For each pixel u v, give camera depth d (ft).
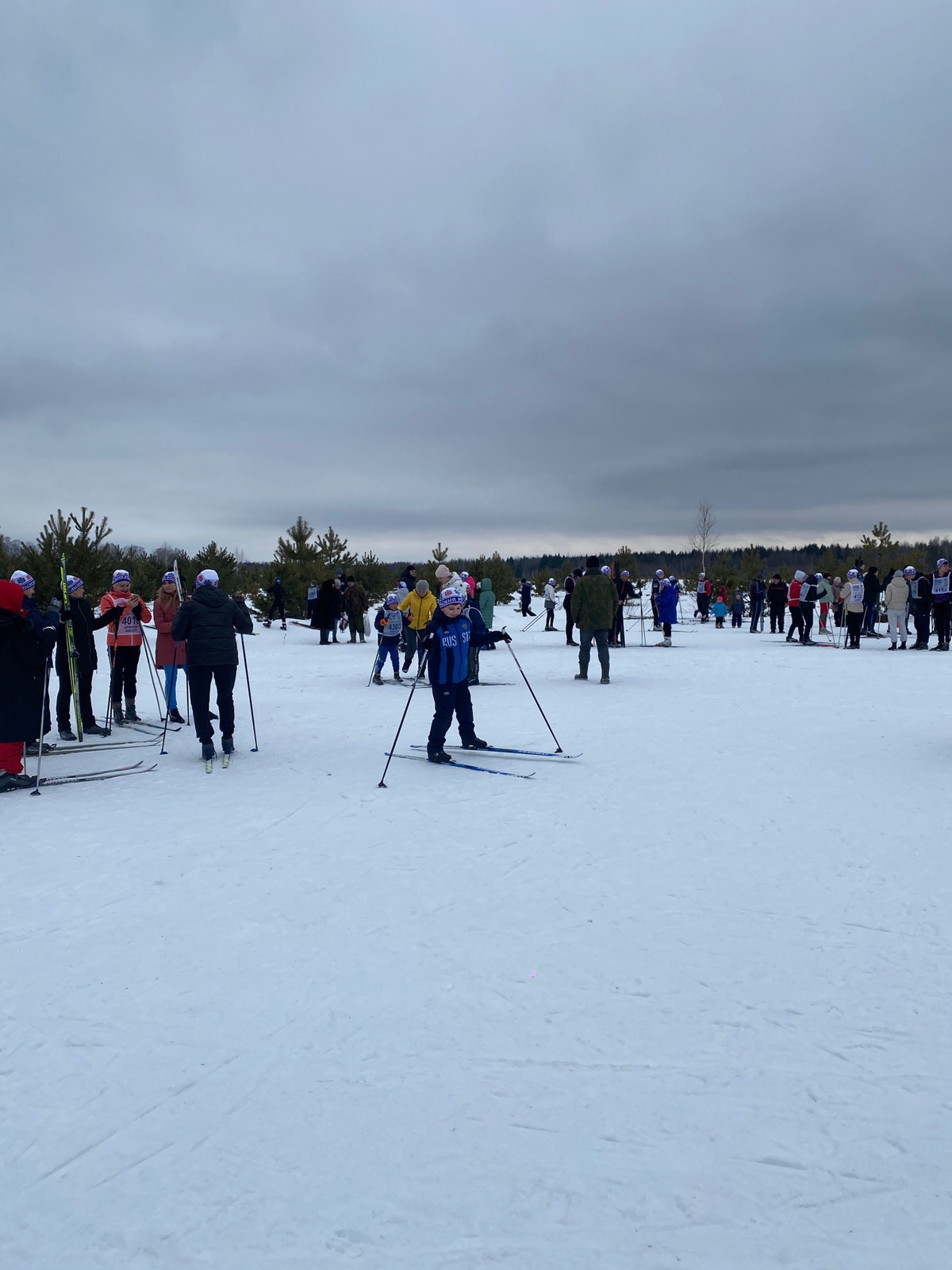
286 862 16.67
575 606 44.24
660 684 43.09
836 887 14.61
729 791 21.20
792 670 48.49
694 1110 8.55
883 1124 8.27
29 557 66.08
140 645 35.37
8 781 23.58
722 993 10.98
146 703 41.47
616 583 66.80
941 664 50.24
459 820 19.43
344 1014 10.67
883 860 15.94
